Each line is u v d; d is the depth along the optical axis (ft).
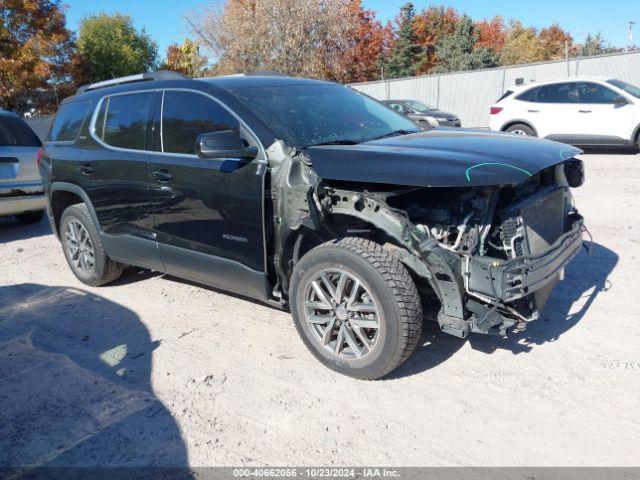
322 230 11.85
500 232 10.47
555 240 11.96
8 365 13.03
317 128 12.94
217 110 13.21
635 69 66.49
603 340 12.32
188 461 9.26
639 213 22.53
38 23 81.66
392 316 10.32
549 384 10.79
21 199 26.00
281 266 12.32
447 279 10.15
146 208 14.79
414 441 9.42
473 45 138.62
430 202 11.02
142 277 18.92
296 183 11.52
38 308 16.63
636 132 38.17
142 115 15.05
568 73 71.15
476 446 9.20
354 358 11.23
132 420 10.50
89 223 17.16
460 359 11.94
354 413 10.29
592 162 37.52
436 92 82.99
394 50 150.71
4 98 81.51
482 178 9.61
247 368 12.17
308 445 9.48
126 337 14.16
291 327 14.15
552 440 9.21
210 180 12.95
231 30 90.89
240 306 15.76
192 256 13.98
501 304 10.17
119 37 128.57
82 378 12.20
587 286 15.38
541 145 11.69
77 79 94.89
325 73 90.17
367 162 10.57
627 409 9.87
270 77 15.17
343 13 88.22
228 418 10.38
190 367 12.35
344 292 11.19
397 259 10.52
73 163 16.90
